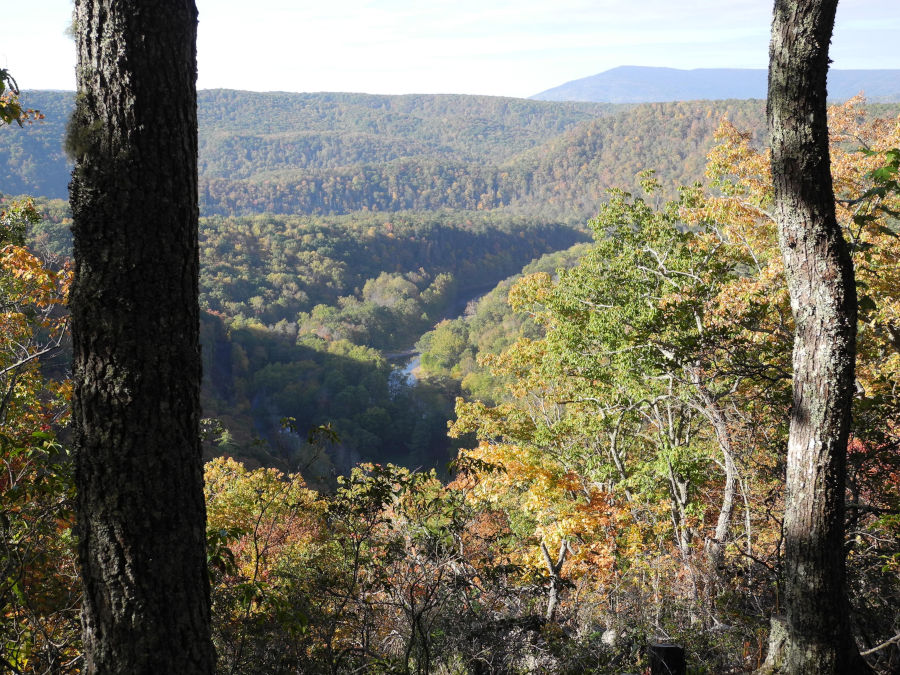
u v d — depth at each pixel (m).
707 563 7.76
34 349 8.32
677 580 7.99
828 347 3.83
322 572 4.78
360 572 4.95
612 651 4.80
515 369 20.03
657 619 5.75
